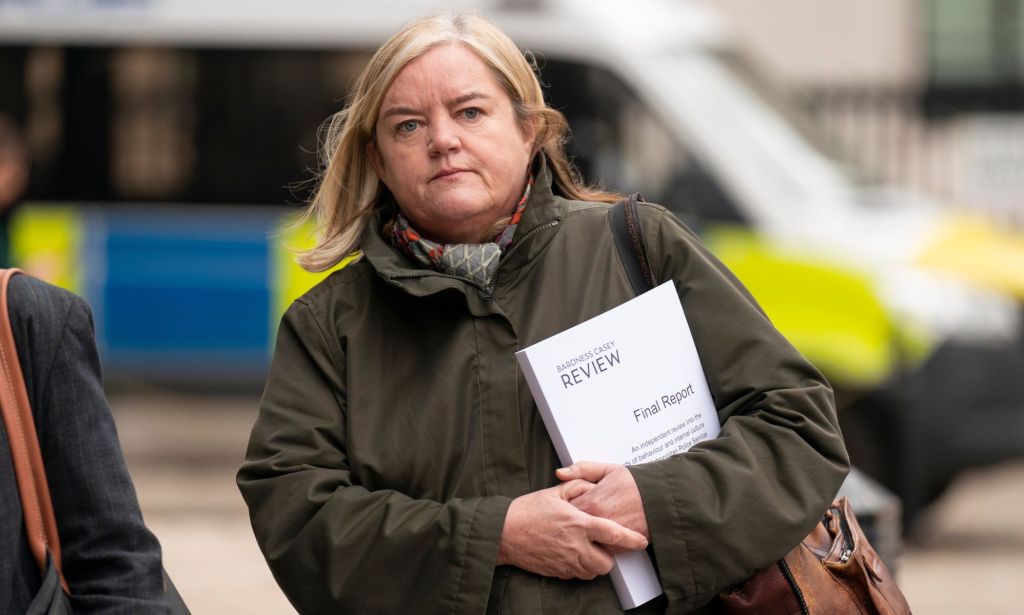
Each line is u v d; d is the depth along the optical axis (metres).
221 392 21.03
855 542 6.55
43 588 5.51
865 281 17.48
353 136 6.75
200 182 21.08
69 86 21.17
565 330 6.39
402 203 6.64
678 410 6.43
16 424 5.61
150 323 20.98
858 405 17.33
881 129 27.92
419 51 6.49
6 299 5.68
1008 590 15.84
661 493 6.17
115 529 5.69
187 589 15.27
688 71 19.44
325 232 6.88
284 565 6.32
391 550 6.19
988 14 30.12
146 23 21.14
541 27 19.66
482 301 6.49
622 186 19.20
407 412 6.42
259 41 21.05
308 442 6.46
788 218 18.27
